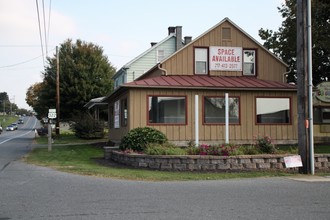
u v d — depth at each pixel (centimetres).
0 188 1048
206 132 2205
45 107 5406
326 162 1502
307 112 1399
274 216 734
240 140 2248
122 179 1238
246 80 2394
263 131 2283
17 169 1484
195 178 1262
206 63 2459
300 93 1411
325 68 3241
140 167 1527
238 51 2494
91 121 3734
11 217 728
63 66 5200
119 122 2462
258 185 1109
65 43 5341
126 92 2214
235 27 2498
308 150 1391
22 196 934
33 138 4450
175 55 2420
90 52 5309
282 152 1571
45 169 1484
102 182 1167
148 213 757
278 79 2538
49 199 898
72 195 948
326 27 2964
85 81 5162
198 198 909
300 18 1411
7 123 12988
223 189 1038
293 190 1020
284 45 3306
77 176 1296
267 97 2302
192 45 2445
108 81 5303
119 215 742
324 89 2562
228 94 2248
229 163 1452
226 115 2075
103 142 2997
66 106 5231
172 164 1462
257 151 1542
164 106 2159
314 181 1189
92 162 1727
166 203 852
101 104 3912
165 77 2328
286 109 2328
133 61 4388
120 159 1672
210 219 711
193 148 1570
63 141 3516
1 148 2689
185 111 2177
